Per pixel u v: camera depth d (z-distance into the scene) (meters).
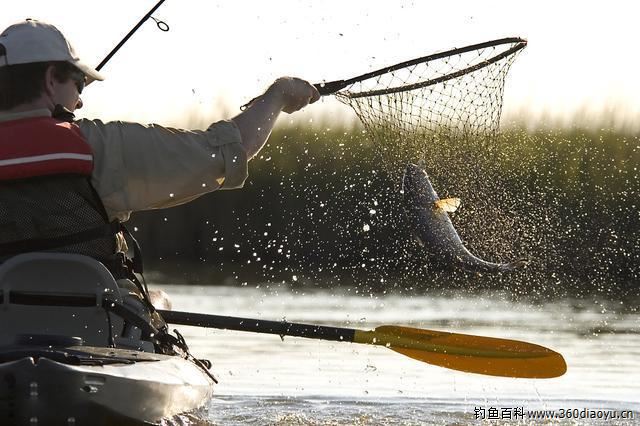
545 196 24.77
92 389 7.55
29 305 8.34
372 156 27.70
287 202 29.02
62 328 8.44
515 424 11.72
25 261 8.22
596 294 26.05
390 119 12.46
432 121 12.53
